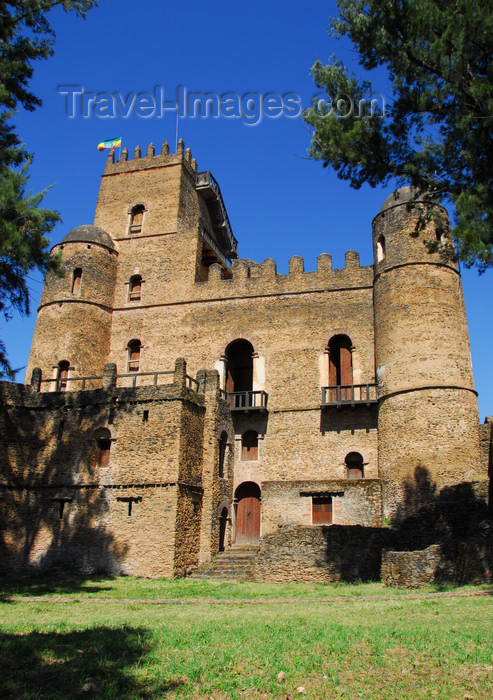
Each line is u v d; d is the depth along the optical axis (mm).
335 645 10719
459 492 25109
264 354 34094
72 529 27734
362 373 31828
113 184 42500
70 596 20250
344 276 34000
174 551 25719
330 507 28875
